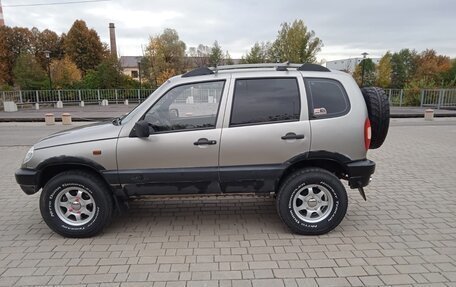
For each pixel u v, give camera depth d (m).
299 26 38.62
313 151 3.59
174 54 44.38
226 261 3.18
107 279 2.89
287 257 3.25
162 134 3.55
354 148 3.62
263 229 3.91
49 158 3.56
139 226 4.02
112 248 3.46
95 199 3.62
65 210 3.72
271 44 41.84
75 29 44.53
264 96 3.62
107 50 48.59
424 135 11.17
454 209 4.48
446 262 3.12
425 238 3.63
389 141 9.91
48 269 3.06
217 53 46.44
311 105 3.61
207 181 3.64
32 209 4.62
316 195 3.71
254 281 2.85
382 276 2.90
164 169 3.59
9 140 10.67
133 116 3.64
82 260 3.22
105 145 3.54
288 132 3.55
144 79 43.50
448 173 6.27
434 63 48.81
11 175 6.35
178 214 4.40
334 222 3.69
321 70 3.79
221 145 3.55
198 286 2.78
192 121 3.62
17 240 3.67
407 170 6.50
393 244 3.50
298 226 3.68
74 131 3.83
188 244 3.54
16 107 24.36
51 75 33.84
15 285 2.81
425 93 23.98
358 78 42.03
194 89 3.64
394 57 48.34
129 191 3.66
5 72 41.41
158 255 3.31
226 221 4.16
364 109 3.67
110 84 34.31
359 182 3.71
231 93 3.61
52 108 26.64
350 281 2.83
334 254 3.30
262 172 3.61
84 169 3.71
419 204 4.67
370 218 4.20
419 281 2.82
